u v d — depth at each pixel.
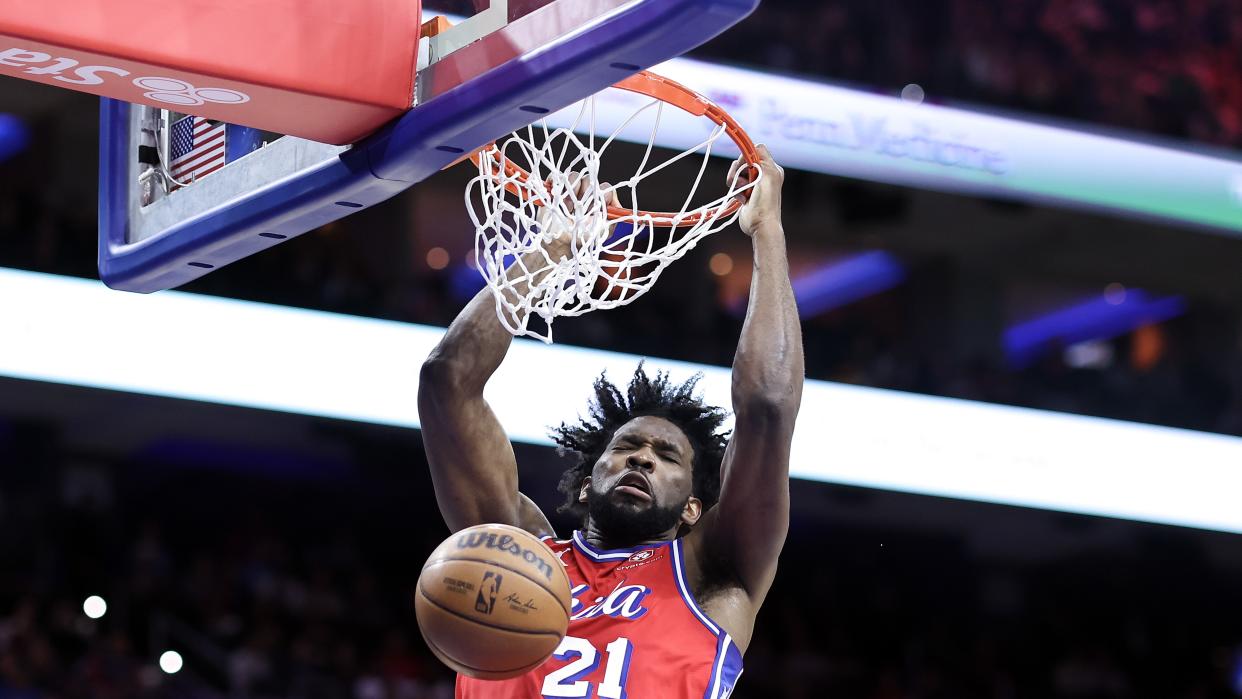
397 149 2.82
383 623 10.91
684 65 9.92
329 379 9.45
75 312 9.00
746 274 13.79
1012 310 14.96
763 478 3.02
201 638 9.70
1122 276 14.47
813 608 12.55
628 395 3.68
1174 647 13.39
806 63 11.86
